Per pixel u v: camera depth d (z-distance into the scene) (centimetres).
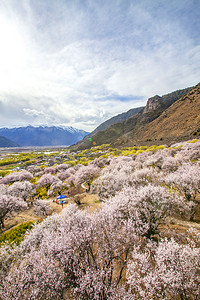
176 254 644
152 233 1045
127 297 604
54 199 3253
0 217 1881
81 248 747
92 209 1886
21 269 771
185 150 3831
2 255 955
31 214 2361
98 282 602
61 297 715
